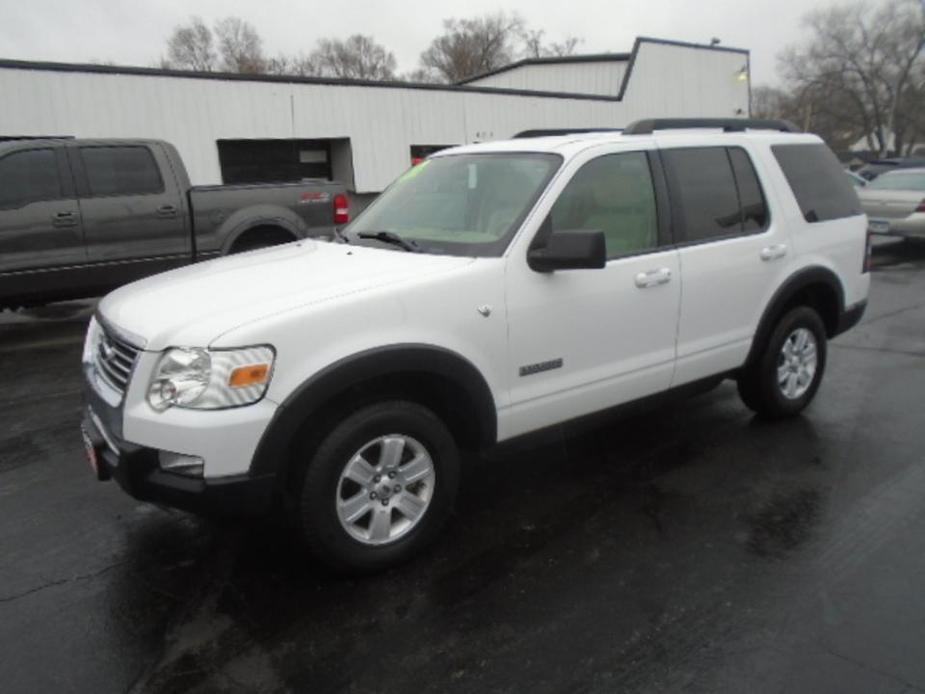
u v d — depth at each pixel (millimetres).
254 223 8172
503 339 3320
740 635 2758
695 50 27281
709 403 5352
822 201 4906
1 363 6770
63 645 2785
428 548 3428
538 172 3652
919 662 2592
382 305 2980
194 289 3211
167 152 7812
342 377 2844
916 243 14398
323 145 19875
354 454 3021
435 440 3244
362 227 4145
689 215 4105
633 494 3945
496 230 3490
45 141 7145
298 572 3240
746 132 4672
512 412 3428
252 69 67250
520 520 3691
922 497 3811
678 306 3996
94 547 3498
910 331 7559
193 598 3072
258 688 2537
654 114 26359
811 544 3391
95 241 7387
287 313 2805
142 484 2799
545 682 2537
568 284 3512
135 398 2783
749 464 4285
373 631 2828
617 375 3795
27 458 4559
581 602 2986
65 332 8047
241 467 2725
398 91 19578
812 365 4973
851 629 2775
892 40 54812
